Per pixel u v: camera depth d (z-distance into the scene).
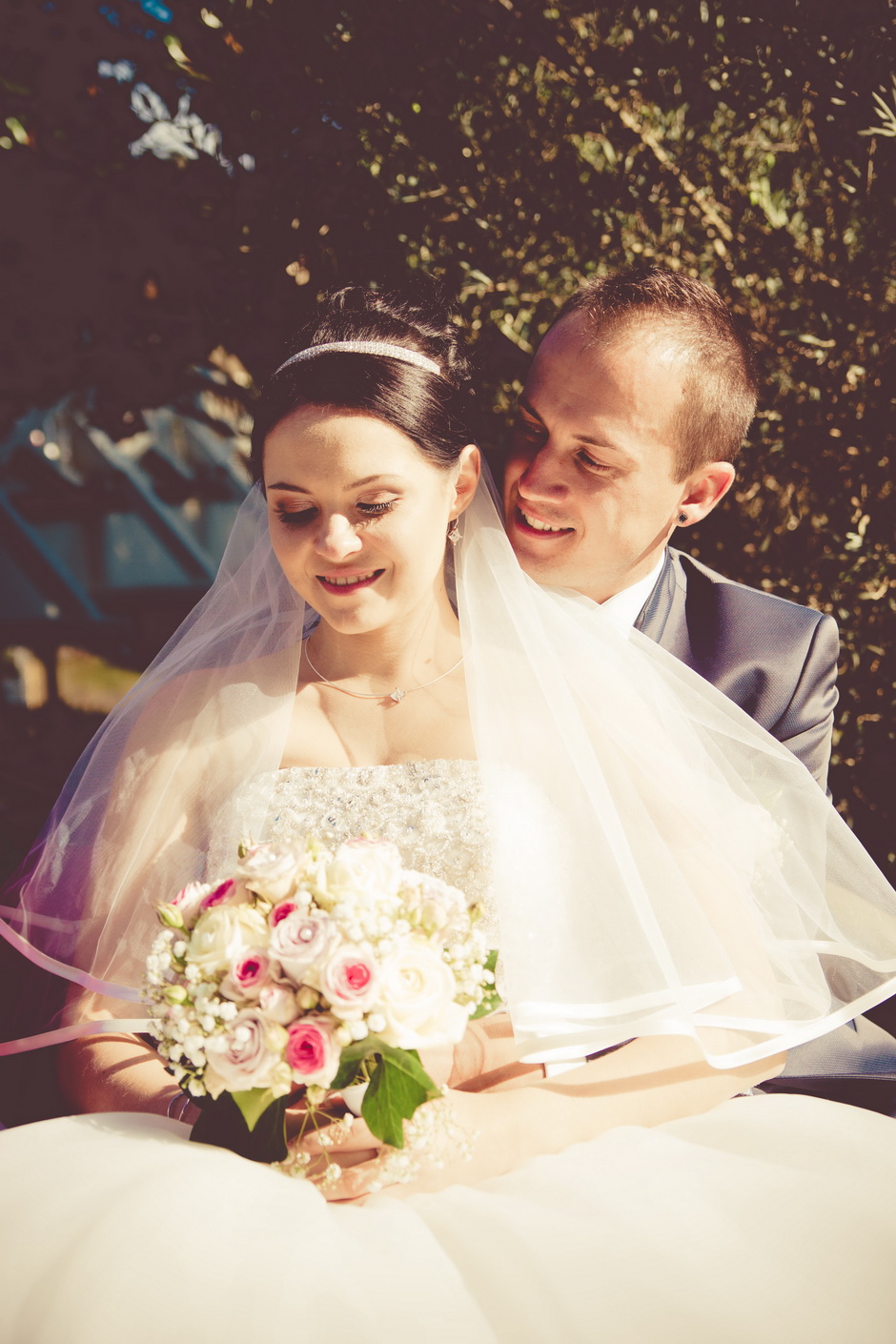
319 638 1.90
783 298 2.90
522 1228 1.25
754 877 1.87
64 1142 1.39
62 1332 1.10
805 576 3.07
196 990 1.26
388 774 1.76
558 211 2.85
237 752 1.81
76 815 1.88
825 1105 1.58
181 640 1.98
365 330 1.71
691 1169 1.38
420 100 2.84
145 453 5.64
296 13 2.77
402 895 1.36
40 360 3.31
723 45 2.79
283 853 1.36
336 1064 1.22
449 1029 1.28
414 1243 1.23
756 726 2.00
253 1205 1.25
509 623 1.86
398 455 1.61
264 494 1.71
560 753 1.77
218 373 3.22
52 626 5.18
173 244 3.23
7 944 1.98
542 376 2.11
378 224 2.87
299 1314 1.12
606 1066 1.58
